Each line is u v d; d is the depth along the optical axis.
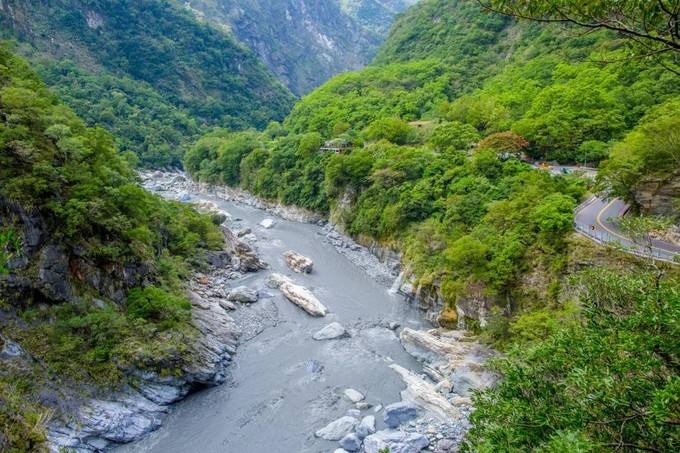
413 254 53.62
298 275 57.84
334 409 32.38
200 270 54.12
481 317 39.75
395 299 51.03
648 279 11.51
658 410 7.91
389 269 59.50
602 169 39.84
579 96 63.69
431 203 57.81
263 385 35.25
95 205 35.50
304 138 90.81
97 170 39.72
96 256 36.31
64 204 35.00
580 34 11.05
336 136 96.38
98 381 30.42
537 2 10.38
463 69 115.69
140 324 34.34
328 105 119.19
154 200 54.38
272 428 30.45
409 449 27.34
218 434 29.88
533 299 36.53
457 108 82.94
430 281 46.62
